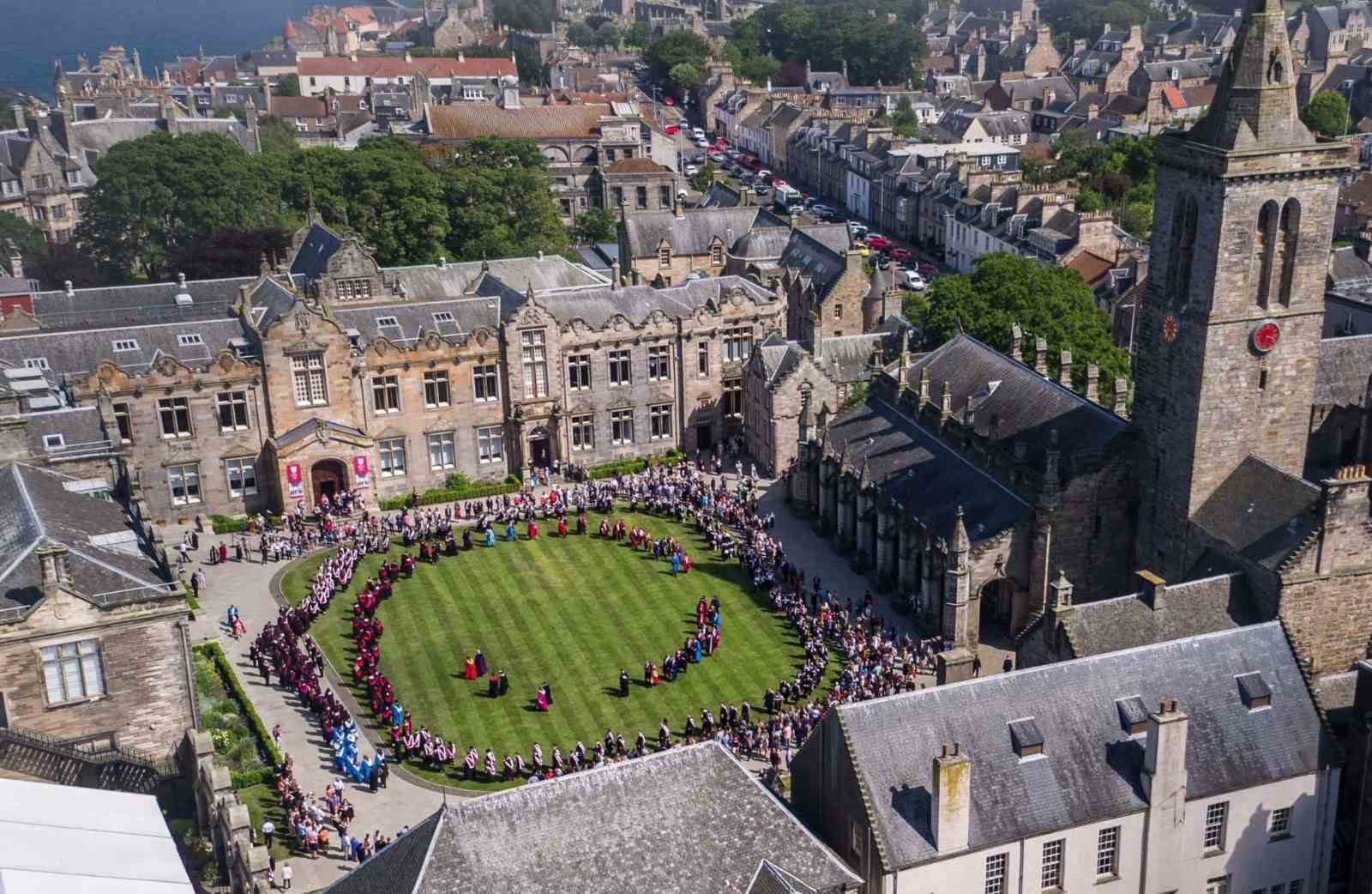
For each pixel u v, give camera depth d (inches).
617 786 2252.7
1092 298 5433.1
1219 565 3444.9
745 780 2329.0
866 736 2454.5
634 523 4842.5
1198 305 3444.9
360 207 7504.9
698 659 3821.4
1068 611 3075.8
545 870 2139.5
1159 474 3700.8
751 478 5241.1
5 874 2186.3
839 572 4416.8
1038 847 2460.6
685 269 7199.8
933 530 3946.9
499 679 3668.8
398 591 4318.4
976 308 5315.0
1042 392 4173.2
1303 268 3437.5
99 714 2839.6
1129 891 2568.9
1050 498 3727.9
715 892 2192.4
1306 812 2667.3
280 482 4921.3
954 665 2883.9
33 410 4028.1
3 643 2691.9
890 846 2359.7
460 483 5265.8
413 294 6131.9
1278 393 3543.3
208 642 3919.8
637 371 5467.5
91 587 2854.3
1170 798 2527.1
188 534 4800.7
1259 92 3245.6
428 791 3228.3
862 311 6299.2
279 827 3063.5
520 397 5265.8
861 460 4522.6
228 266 6845.5
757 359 5339.6
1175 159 3444.9
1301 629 3248.0
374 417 5088.6
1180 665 2677.2
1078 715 2573.8
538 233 7824.8
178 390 4766.2
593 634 4018.2
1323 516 3159.5
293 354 4877.0
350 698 3671.3
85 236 7529.5
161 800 2923.2
